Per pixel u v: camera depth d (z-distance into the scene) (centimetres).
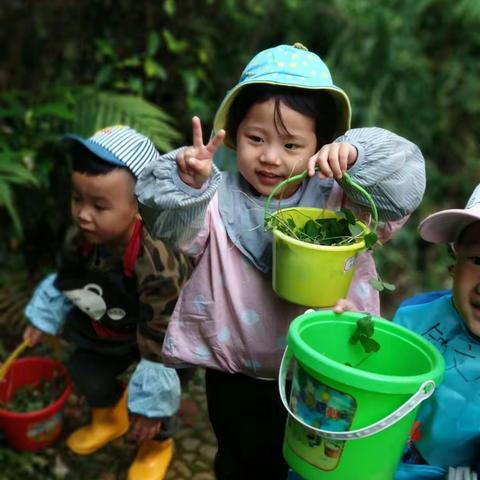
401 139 115
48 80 274
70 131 249
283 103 114
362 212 120
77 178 150
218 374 138
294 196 124
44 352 229
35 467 181
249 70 119
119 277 162
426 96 354
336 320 108
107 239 155
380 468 99
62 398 182
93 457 188
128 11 272
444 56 370
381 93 340
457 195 365
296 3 295
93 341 175
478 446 113
